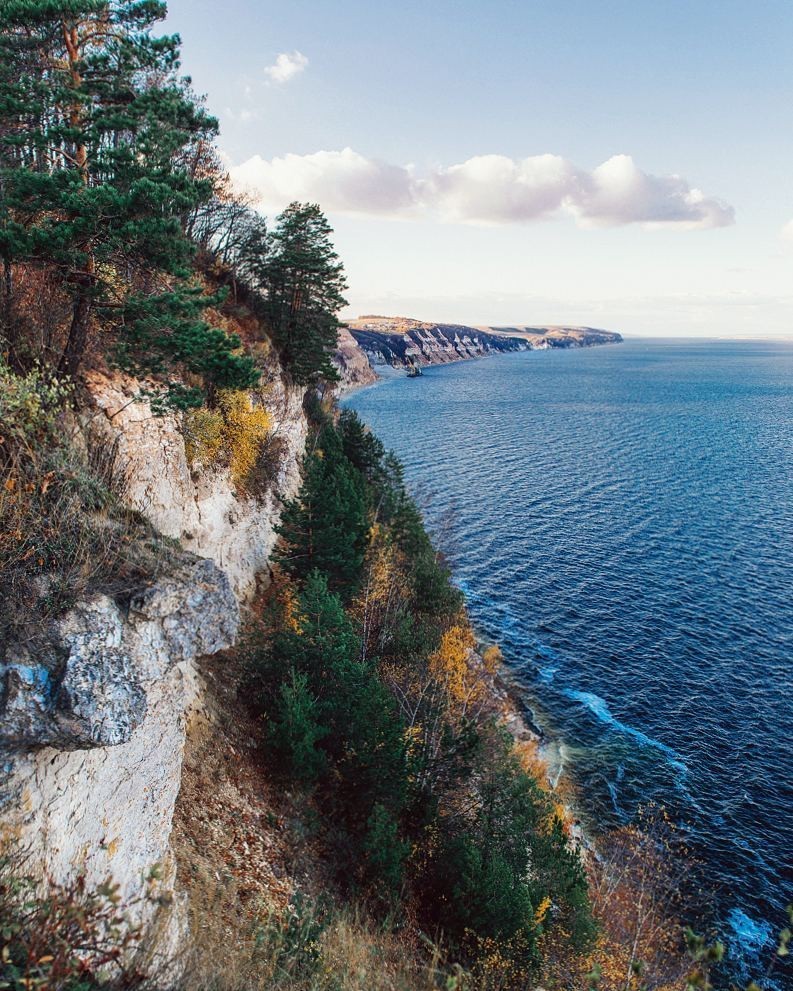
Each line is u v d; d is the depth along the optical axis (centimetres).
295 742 2306
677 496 9238
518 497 9200
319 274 5372
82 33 1755
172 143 1703
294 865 1938
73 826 966
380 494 5897
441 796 2717
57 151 1648
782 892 3080
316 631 2627
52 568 944
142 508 1742
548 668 4888
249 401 3784
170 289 1831
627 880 3114
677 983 2512
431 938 1977
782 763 3891
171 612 1045
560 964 2198
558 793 3622
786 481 10119
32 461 1017
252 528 3697
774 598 5912
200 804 1905
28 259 1526
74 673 849
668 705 4450
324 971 1212
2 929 603
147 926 1014
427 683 3394
